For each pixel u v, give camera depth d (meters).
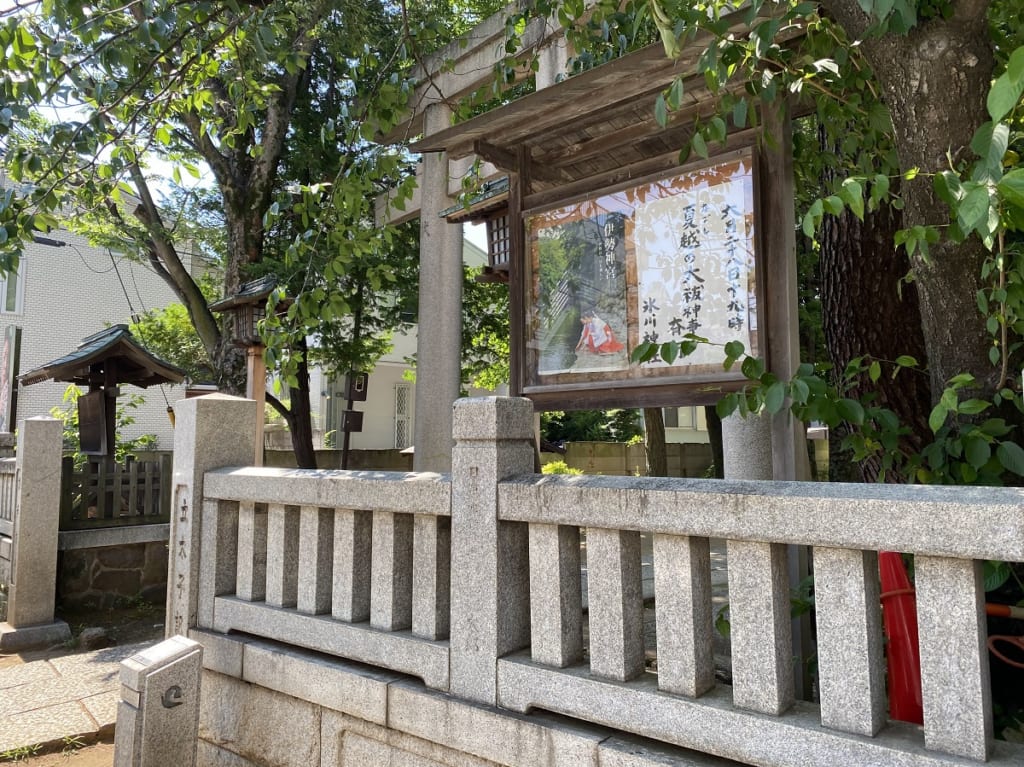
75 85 3.99
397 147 5.36
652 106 3.50
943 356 2.75
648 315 3.48
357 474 2.95
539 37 5.03
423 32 5.01
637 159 4.05
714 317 3.25
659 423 13.11
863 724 1.68
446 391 6.32
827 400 2.47
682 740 1.93
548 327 3.88
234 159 9.94
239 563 3.46
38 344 16.31
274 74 9.67
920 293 2.73
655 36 4.10
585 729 2.15
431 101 6.22
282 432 17.25
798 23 2.91
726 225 3.23
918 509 1.59
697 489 1.97
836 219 4.08
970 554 1.51
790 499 1.78
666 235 3.44
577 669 2.24
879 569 2.29
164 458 7.60
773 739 1.77
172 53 4.81
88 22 3.73
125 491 7.33
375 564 2.84
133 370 7.97
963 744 1.54
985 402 2.25
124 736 2.88
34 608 6.08
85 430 7.58
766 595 1.86
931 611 1.61
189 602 3.59
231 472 3.52
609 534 2.16
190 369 13.73
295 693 2.98
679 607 2.01
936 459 2.57
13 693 4.77
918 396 3.67
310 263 4.27
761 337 3.06
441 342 6.36
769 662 1.84
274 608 3.21
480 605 2.42
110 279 17.31
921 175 2.42
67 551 6.85
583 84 3.16
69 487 6.91
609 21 3.79
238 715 3.29
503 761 2.27
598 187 3.71
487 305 12.38
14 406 9.27
